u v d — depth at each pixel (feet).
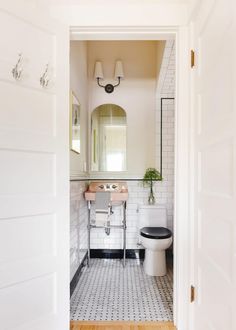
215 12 4.03
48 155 5.05
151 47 11.54
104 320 6.18
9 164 4.48
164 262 9.24
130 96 11.53
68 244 5.33
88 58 11.53
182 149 5.57
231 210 3.44
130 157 11.53
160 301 7.22
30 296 4.72
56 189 5.16
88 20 5.48
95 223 10.00
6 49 4.46
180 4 5.50
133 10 5.50
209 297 4.31
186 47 5.52
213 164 4.19
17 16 4.58
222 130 3.79
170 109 11.38
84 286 8.25
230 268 3.44
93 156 11.50
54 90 5.14
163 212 10.46
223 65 3.73
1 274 4.33
